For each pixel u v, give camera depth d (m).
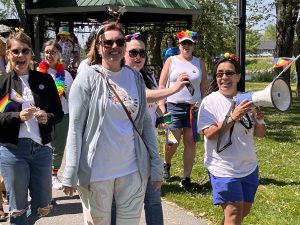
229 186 3.78
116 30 3.32
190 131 6.19
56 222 5.07
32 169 3.89
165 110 5.87
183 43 6.14
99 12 12.43
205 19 26.55
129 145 3.32
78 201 5.71
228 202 3.80
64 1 12.54
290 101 3.38
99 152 3.25
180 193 6.10
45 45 5.64
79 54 9.62
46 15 14.11
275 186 6.55
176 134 6.26
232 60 3.91
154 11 12.38
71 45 9.23
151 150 3.47
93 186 3.27
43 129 3.89
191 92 6.14
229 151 3.81
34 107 3.81
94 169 3.25
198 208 5.55
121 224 3.40
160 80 6.26
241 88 4.18
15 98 3.91
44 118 3.83
